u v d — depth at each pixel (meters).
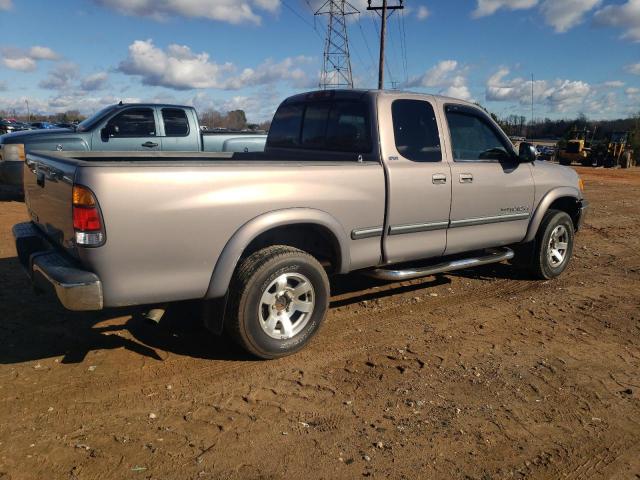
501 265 7.12
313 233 4.58
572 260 7.63
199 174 3.64
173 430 3.19
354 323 4.93
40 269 3.65
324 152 5.22
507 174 5.68
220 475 2.81
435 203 5.00
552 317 5.24
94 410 3.37
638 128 43.28
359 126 4.87
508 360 4.25
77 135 9.60
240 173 3.81
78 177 3.36
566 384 3.89
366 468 2.90
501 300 5.71
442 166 5.04
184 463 2.89
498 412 3.49
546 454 3.08
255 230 3.86
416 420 3.37
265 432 3.20
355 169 4.42
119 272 3.46
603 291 6.13
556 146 37.75
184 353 4.19
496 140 5.75
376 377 3.91
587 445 3.18
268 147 6.01
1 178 9.61
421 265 5.64
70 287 3.37
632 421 3.45
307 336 4.25
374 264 4.73
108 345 4.27
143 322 4.71
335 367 4.05
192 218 3.62
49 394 3.53
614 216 12.00
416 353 4.33
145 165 3.50
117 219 3.38
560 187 6.34
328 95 5.22
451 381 3.88
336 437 3.17
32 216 4.59
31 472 2.78
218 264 3.77
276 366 4.03
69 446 3.00
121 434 3.13
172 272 3.63
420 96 5.06
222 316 3.92
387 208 4.64
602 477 2.91
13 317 4.70
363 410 3.47
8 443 3.01
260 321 3.97
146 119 10.11
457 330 4.84
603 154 34.75
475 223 5.44
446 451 3.07
